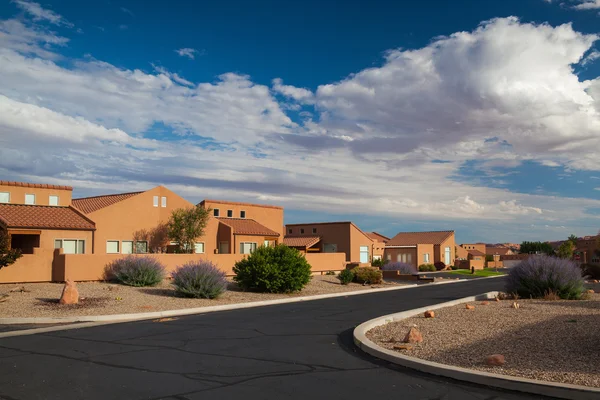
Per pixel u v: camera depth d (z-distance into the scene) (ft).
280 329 44.37
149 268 81.00
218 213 139.03
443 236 220.02
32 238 92.38
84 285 75.51
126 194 111.55
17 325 46.80
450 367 27.63
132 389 24.88
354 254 171.53
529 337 36.47
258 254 84.38
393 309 60.29
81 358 31.96
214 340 38.68
